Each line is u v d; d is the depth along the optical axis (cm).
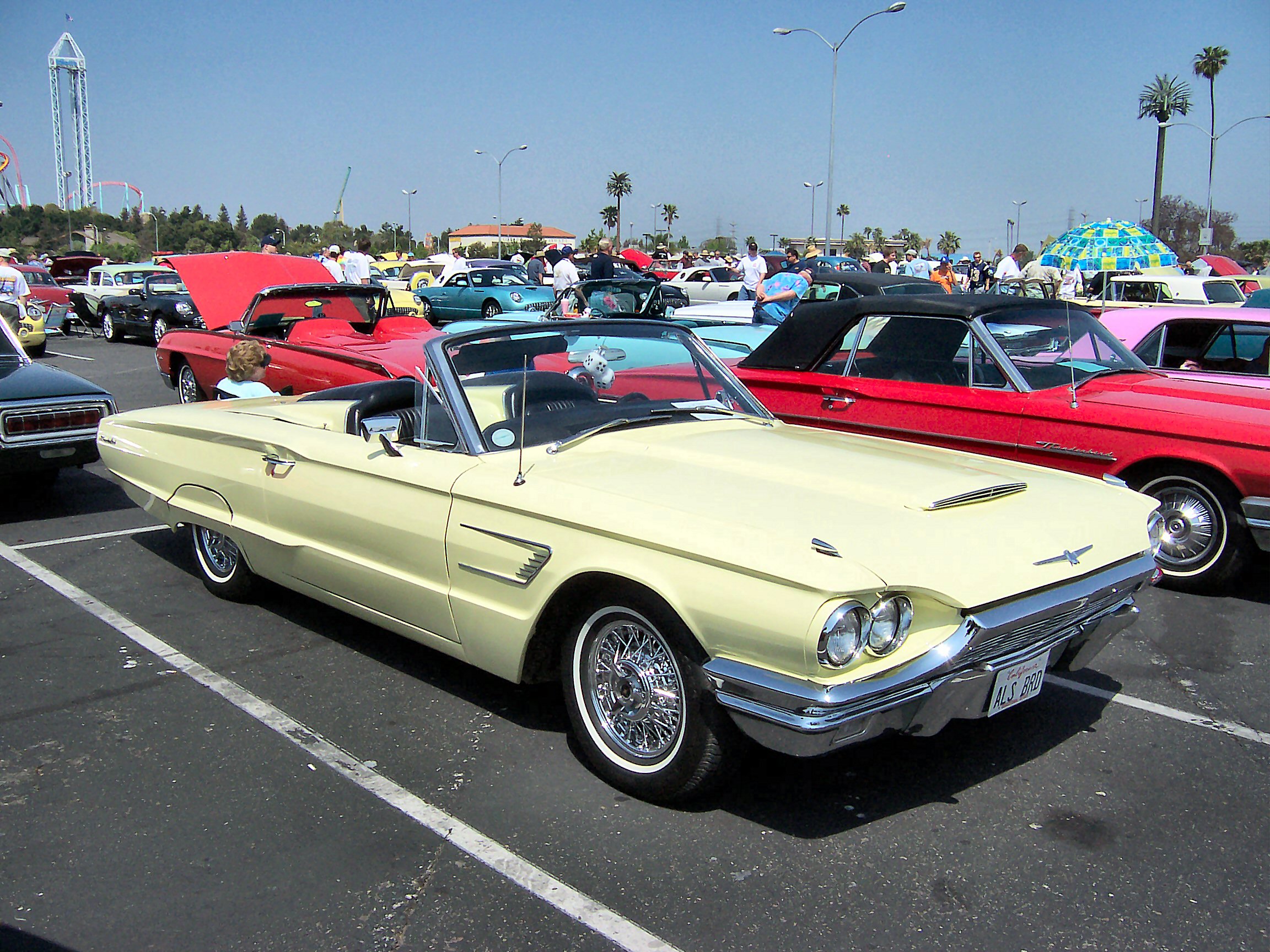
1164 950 247
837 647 262
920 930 254
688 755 297
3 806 313
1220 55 5050
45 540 618
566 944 249
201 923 258
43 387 660
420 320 941
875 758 348
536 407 383
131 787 325
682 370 436
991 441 581
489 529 340
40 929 255
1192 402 536
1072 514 335
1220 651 456
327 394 493
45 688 401
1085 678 424
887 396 619
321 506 404
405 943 250
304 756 346
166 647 445
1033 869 281
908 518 307
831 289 1298
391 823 304
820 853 288
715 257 4659
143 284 1945
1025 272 2059
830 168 2902
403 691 400
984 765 344
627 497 316
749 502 313
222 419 469
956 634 279
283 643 450
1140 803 319
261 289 971
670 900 266
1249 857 288
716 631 280
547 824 304
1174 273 1758
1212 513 523
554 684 409
